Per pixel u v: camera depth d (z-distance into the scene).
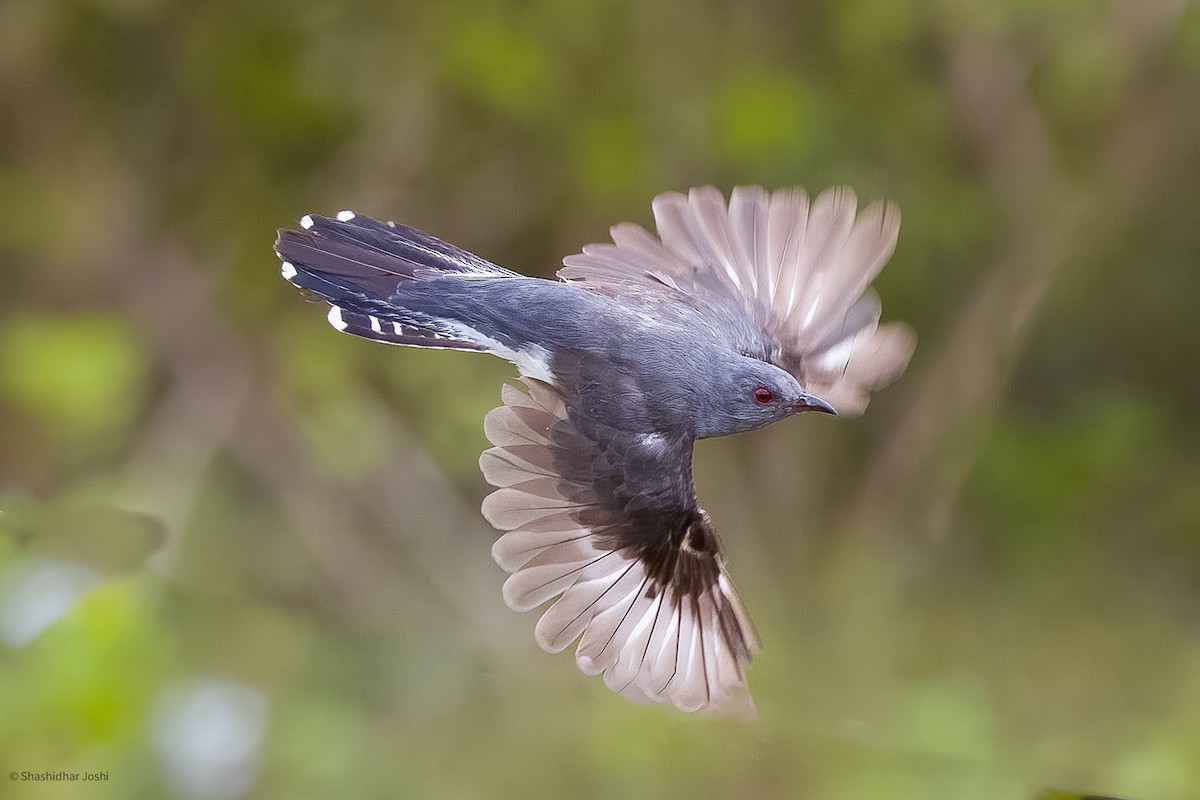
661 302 7.52
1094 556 16.56
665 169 15.25
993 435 16.69
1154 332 17.00
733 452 16.09
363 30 14.93
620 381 7.01
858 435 16.41
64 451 14.09
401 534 15.03
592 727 11.89
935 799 12.20
